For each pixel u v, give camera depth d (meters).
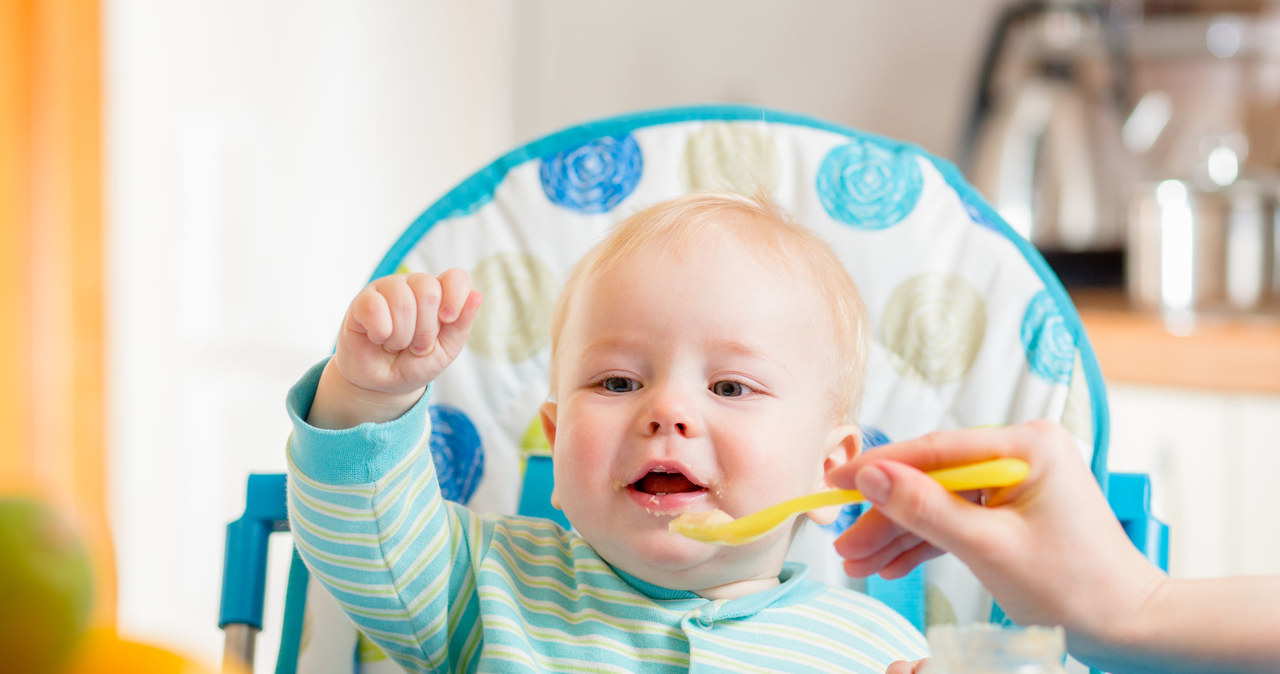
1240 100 1.93
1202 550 1.46
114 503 1.69
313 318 1.86
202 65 1.78
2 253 1.54
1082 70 1.89
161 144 1.75
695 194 0.82
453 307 0.59
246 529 0.76
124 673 0.30
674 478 0.69
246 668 0.74
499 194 0.93
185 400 1.78
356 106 1.87
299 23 1.84
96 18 1.62
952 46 2.01
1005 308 0.89
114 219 1.69
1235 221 1.53
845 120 2.08
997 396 0.87
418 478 0.67
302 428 0.62
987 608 0.85
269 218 1.84
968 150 1.88
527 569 0.75
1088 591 0.47
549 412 0.80
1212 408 1.45
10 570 0.28
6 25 1.52
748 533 0.50
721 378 0.70
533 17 2.17
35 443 1.58
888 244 0.91
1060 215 1.81
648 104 2.15
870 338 0.88
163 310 1.76
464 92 2.03
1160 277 1.57
